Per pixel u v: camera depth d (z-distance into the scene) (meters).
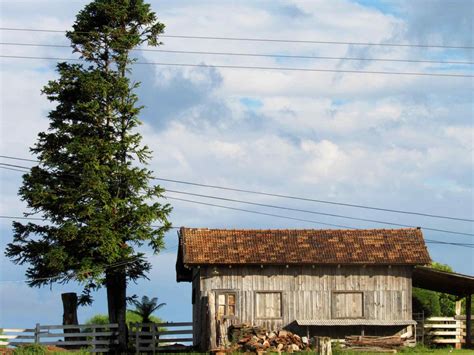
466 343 59.44
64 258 56.44
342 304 56.47
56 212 58.44
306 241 57.94
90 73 58.53
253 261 55.50
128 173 58.09
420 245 58.06
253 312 55.72
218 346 51.75
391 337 55.19
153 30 61.38
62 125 58.47
